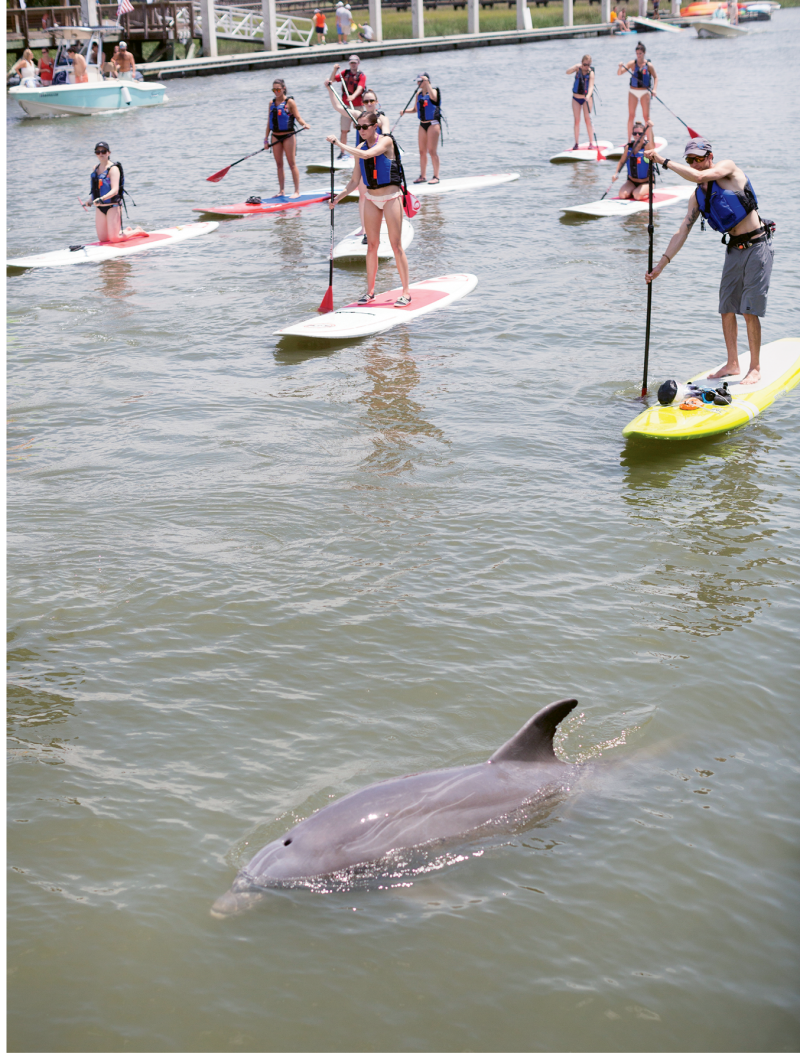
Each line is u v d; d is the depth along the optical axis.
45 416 8.30
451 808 3.61
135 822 3.89
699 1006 3.12
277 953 3.30
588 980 3.21
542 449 7.34
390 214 10.63
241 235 15.05
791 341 9.15
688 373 8.70
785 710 4.50
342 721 4.48
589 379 8.68
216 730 4.44
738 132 21.20
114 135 25.77
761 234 7.86
